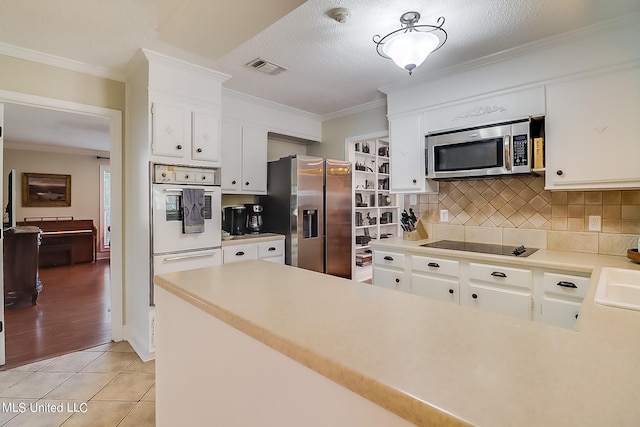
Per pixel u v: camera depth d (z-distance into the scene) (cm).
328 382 64
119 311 283
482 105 250
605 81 203
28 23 201
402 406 48
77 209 670
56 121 427
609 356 59
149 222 244
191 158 265
